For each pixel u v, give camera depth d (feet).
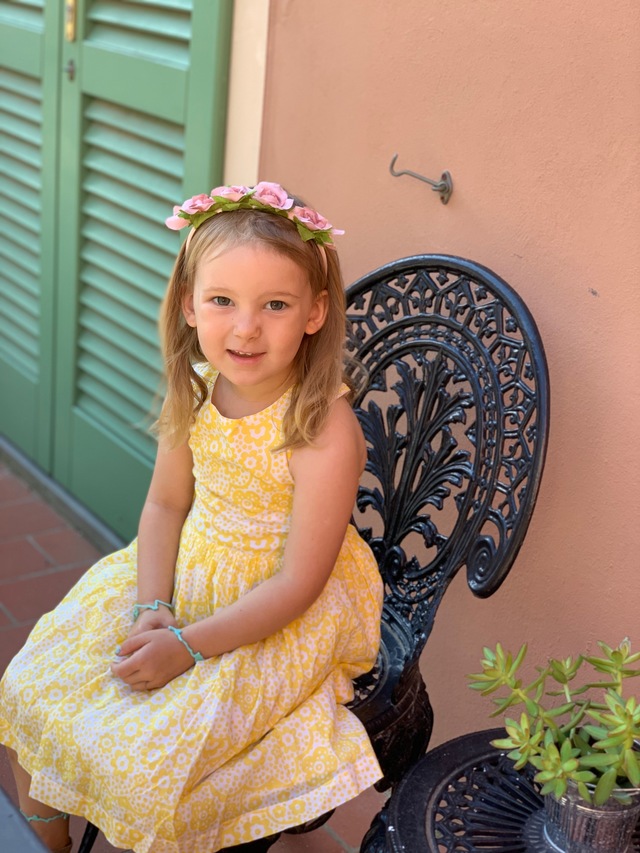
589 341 5.19
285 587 4.80
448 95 5.70
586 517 5.39
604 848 4.08
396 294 5.79
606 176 4.98
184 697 4.56
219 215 4.77
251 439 4.96
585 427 5.30
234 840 4.48
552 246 5.29
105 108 8.50
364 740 4.63
